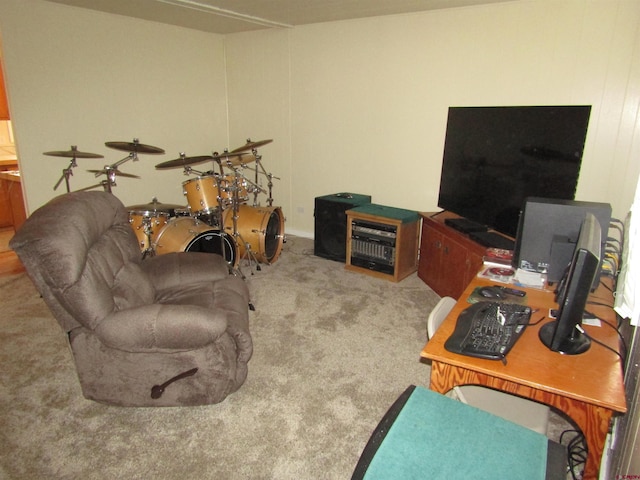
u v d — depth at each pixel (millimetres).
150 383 1951
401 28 3834
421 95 3865
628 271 1156
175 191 4922
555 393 1224
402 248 3627
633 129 3023
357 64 4160
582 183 3250
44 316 2943
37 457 1767
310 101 4559
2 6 3387
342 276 3795
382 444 978
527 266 1902
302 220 4988
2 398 2115
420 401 1113
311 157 4715
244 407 2086
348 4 3514
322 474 1711
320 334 2775
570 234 1771
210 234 3473
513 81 3395
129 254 2322
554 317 1611
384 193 4312
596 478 1282
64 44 3777
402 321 2967
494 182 2951
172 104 4695
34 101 3688
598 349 1415
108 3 3648
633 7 2877
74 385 2225
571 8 3062
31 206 3824
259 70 4844
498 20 3361
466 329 1479
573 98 3184
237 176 3867
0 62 4078
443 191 3527
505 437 1008
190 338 1821
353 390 2223
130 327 1780
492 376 1352
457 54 3602
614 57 2994
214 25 4480
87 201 2039
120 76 4211
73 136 3975
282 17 4043
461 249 3037
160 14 4016
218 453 1807
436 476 897
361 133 4305
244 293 2486
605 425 1228
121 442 1856
